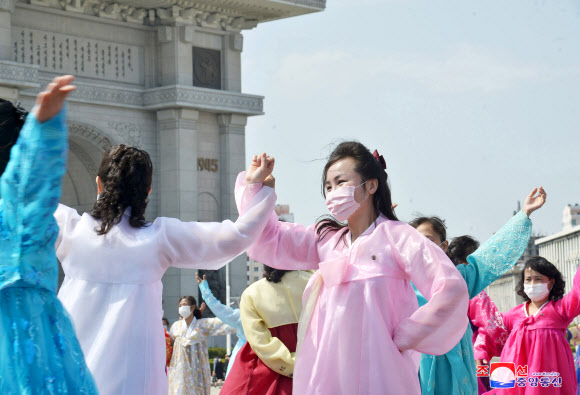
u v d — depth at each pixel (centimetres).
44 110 394
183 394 1380
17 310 405
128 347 510
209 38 3984
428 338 486
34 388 396
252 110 4022
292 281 709
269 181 539
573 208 5900
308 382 510
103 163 532
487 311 912
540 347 888
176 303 3812
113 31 3784
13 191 401
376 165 520
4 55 3303
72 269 522
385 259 501
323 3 3988
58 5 3603
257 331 696
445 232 721
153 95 3800
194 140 3869
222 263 532
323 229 533
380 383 487
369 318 493
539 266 889
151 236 521
